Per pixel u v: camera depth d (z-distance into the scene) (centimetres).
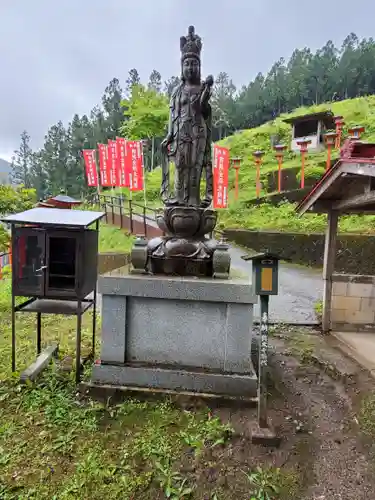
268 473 337
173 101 511
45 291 470
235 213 1839
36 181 4638
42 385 458
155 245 500
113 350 461
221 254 472
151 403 430
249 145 2747
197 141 500
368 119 2445
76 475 321
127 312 462
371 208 686
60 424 388
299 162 2105
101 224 1761
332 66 4709
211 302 451
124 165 1670
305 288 1092
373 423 410
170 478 322
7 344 604
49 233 463
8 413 405
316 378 530
